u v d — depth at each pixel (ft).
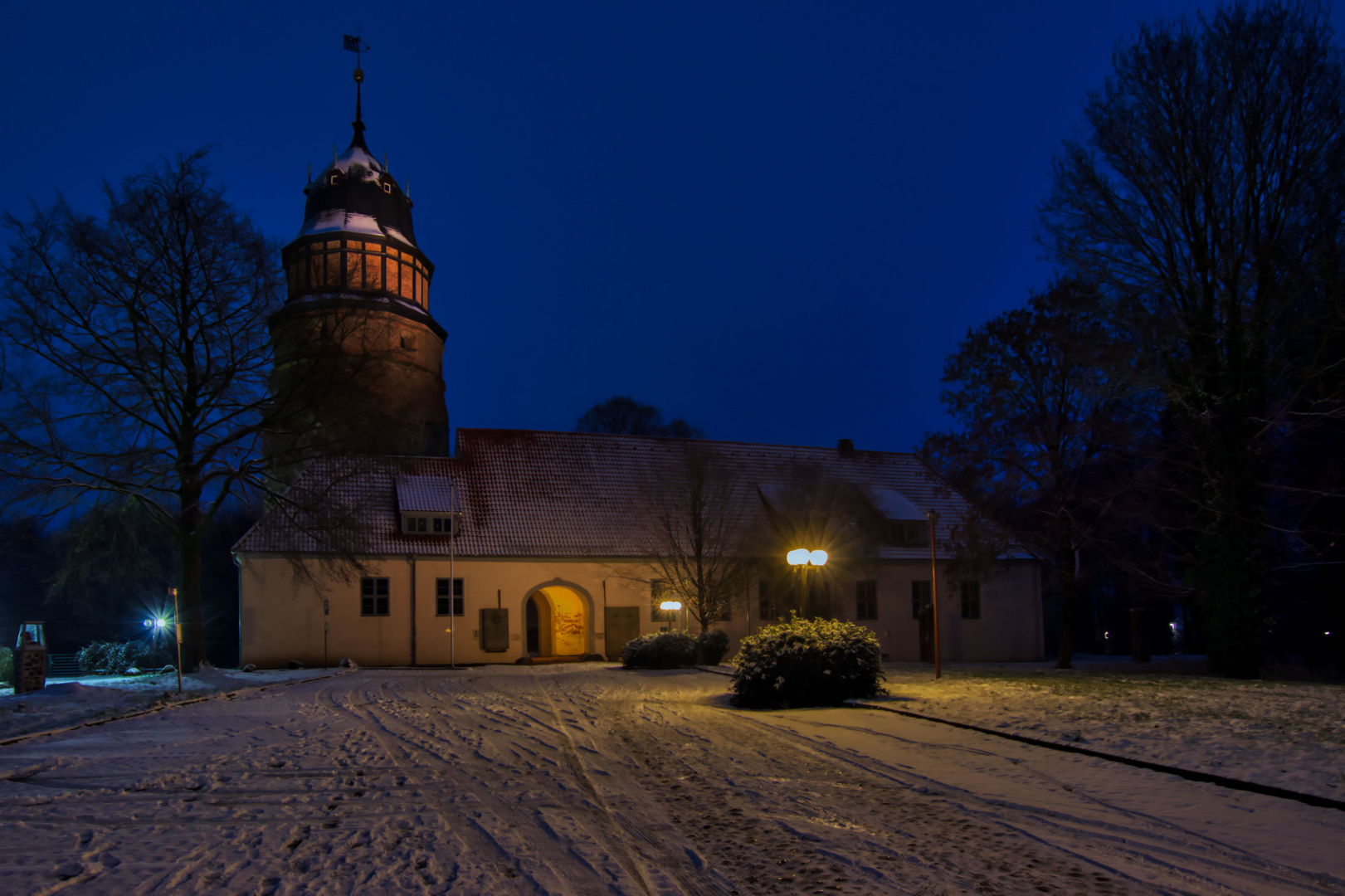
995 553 109.50
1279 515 103.60
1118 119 90.33
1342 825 23.20
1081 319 98.58
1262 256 83.05
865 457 151.74
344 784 29.58
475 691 67.77
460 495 122.83
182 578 89.45
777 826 24.13
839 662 54.70
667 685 72.28
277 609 108.47
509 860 20.74
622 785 29.66
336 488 116.16
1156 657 135.23
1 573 152.87
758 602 126.93
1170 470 96.94
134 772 31.78
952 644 133.59
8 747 38.29
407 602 113.09
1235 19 84.99
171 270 85.30
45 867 19.67
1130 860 20.88
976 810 25.89
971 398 107.55
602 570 120.78
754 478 140.87
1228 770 29.22
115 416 84.84
